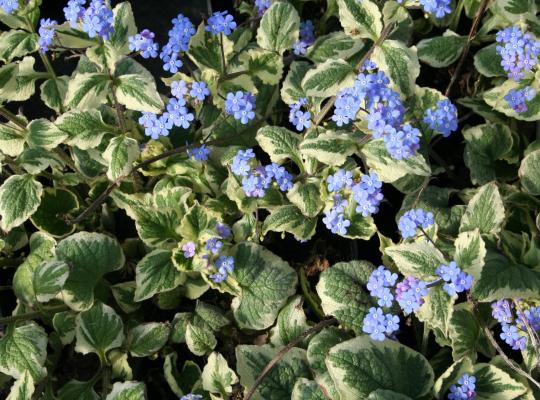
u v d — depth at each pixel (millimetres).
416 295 646
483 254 664
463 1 857
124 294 771
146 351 746
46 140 729
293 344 716
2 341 717
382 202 833
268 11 778
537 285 695
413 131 654
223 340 775
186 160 772
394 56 708
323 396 702
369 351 702
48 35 686
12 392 689
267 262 756
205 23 911
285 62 860
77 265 745
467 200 804
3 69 739
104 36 676
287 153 759
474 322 730
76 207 785
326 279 746
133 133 784
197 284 769
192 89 702
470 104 829
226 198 783
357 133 728
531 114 782
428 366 705
